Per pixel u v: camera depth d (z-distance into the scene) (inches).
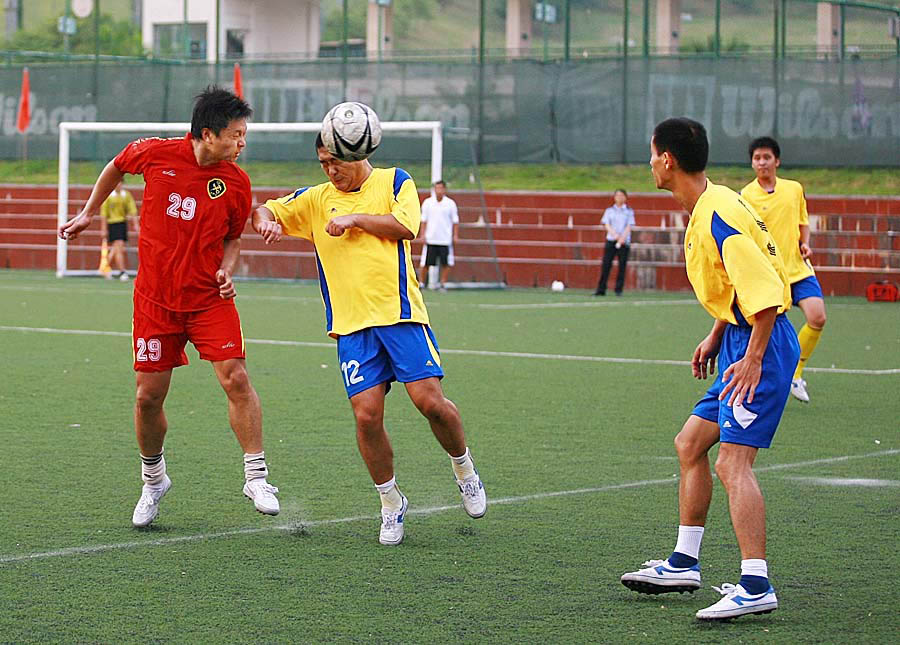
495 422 495.5
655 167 255.8
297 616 245.0
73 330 840.9
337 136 300.7
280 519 330.6
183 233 308.2
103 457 412.8
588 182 1595.7
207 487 369.7
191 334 313.1
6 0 2219.5
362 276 302.4
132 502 348.2
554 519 333.1
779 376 248.1
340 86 1606.8
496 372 653.3
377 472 304.0
